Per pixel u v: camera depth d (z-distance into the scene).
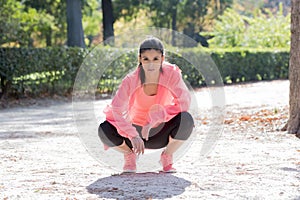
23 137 10.66
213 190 5.48
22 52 21.12
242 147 8.30
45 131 11.63
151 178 6.07
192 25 48.59
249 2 65.44
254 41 37.56
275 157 7.38
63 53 22.61
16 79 20.95
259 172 6.36
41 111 17.27
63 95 22.55
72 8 28.94
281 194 5.29
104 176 6.33
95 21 55.81
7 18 25.00
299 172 6.35
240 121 11.32
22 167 7.18
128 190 5.50
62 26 45.44
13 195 5.45
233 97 19.70
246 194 5.29
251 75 30.78
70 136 10.63
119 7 44.06
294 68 9.61
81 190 5.59
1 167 7.20
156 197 5.20
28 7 42.44
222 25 39.44
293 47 9.57
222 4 49.34
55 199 5.24
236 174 6.27
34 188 5.77
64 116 15.34
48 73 22.11
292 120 9.67
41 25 42.91
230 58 29.62
